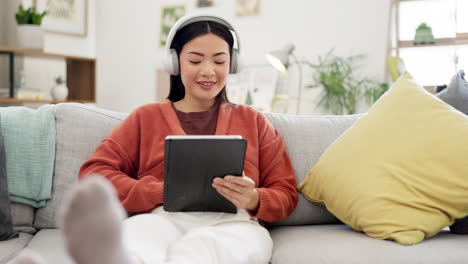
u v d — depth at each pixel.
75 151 1.56
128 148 1.48
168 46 1.53
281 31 4.42
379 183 1.34
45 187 1.50
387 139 1.39
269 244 1.27
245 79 4.50
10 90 3.99
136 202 1.35
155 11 5.03
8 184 1.46
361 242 1.26
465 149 1.31
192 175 1.17
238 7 4.59
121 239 0.78
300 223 1.58
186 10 4.85
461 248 1.21
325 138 1.64
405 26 4.02
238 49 1.58
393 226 1.28
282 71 3.90
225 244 1.11
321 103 4.22
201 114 1.56
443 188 1.30
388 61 3.57
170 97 1.65
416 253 1.18
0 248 1.27
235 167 1.17
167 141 1.10
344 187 1.39
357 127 1.48
